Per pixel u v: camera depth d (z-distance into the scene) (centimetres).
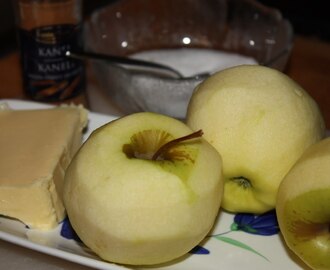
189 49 35
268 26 35
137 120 20
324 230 19
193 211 19
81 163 19
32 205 22
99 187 19
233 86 21
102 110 32
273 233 22
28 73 32
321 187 18
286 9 49
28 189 21
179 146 19
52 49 31
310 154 19
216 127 21
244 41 36
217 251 22
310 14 48
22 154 23
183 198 18
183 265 21
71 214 20
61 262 22
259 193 21
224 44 37
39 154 23
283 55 29
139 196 18
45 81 31
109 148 19
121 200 18
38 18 33
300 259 21
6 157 23
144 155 19
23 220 22
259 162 20
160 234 18
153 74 30
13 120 25
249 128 21
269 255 21
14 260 23
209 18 37
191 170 19
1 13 46
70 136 24
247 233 22
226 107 21
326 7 48
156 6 37
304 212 19
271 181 21
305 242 19
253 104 21
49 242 21
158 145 19
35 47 31
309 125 21
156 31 37
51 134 24
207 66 33
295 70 35
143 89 28
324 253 19
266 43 35
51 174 22
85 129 27
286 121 21
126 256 19
